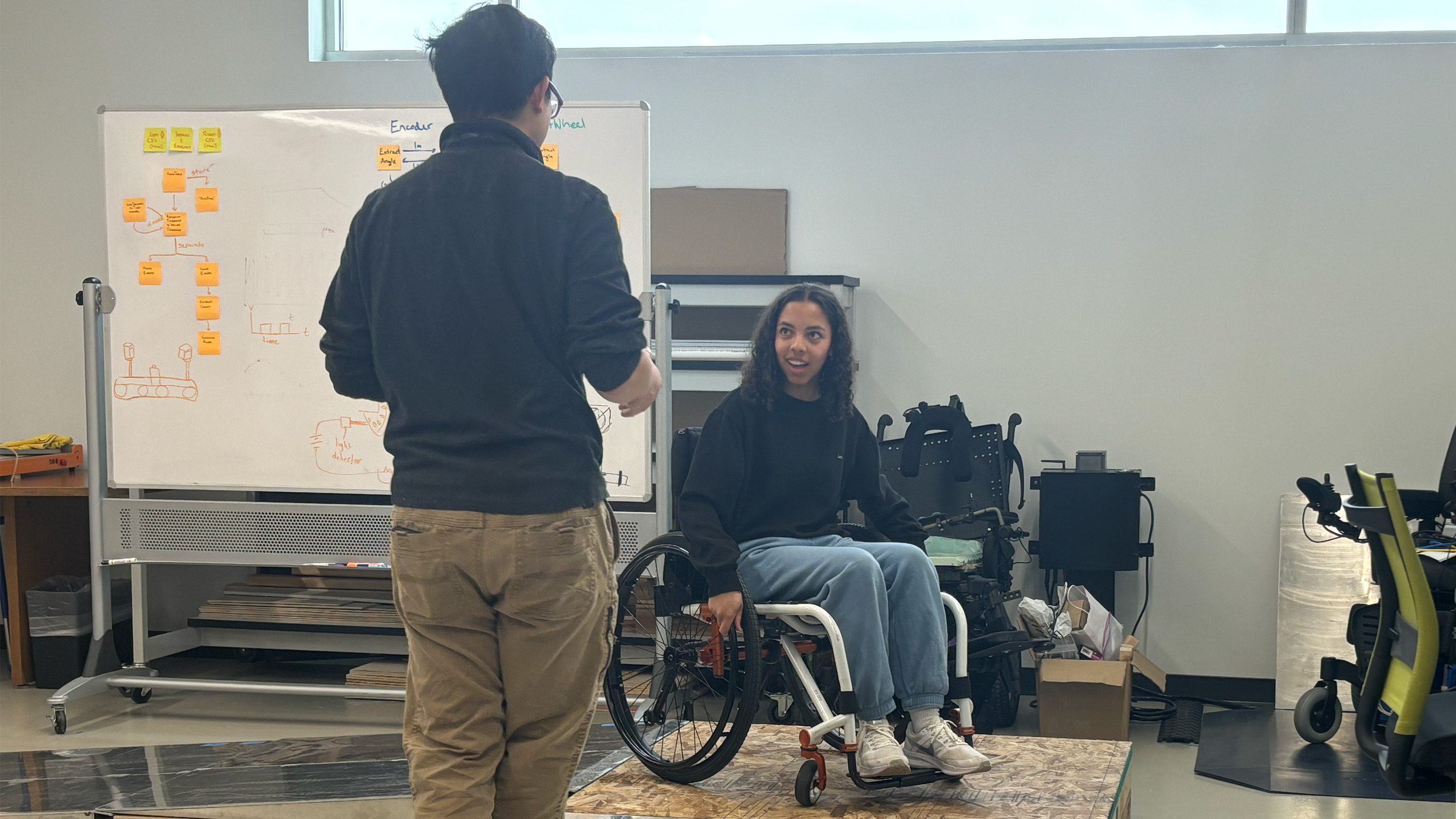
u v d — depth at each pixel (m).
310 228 3.51
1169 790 3.11
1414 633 2.20
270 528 3.57
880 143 4.25
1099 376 4.16
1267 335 4.06
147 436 3.61
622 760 2.73
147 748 3.17
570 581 1.46
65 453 4.45
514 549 1.42
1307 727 3.49
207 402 3.58
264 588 4.31
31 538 4.23
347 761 2.96
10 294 4.64
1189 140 4.08
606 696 2.62
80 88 4.59
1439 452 3.97
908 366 4.27
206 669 4.44
